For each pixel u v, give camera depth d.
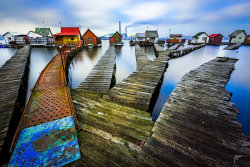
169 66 17.97
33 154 2.46
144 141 3.12
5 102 5.09
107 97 5.83
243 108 7.74
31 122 3.28
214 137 3.36
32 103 4.23
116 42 48.75
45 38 40.47
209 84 7.89
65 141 2.79
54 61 12.80
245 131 5.82
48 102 4.30
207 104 5.21
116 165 2.46
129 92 6.41
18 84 7.18
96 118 3.96
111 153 2.72
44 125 3.19
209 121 4.07
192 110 4.71
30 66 16.59
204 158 2.72
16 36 40.38
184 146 3.01
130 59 22.16
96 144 2.92
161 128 3.60
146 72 10.48
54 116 3.55
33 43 39.53
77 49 27.83
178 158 2.69
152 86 7.25
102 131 3.38
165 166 2.51
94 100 5.69
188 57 25.17
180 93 6.40
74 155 2.54
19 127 3.08
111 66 12.41
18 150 2.52
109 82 8.23
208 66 13.44
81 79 12.05
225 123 3.99
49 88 5.54
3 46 37.56
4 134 3.31
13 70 10.34
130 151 2.81
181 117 4.23
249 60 21.44
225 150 2.95
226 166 2.57
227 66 13.45
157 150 2.85
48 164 2.33
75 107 4.77
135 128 3.57
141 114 4.23
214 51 33.47
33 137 2.82
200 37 51.94
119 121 3.84
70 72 13.99
